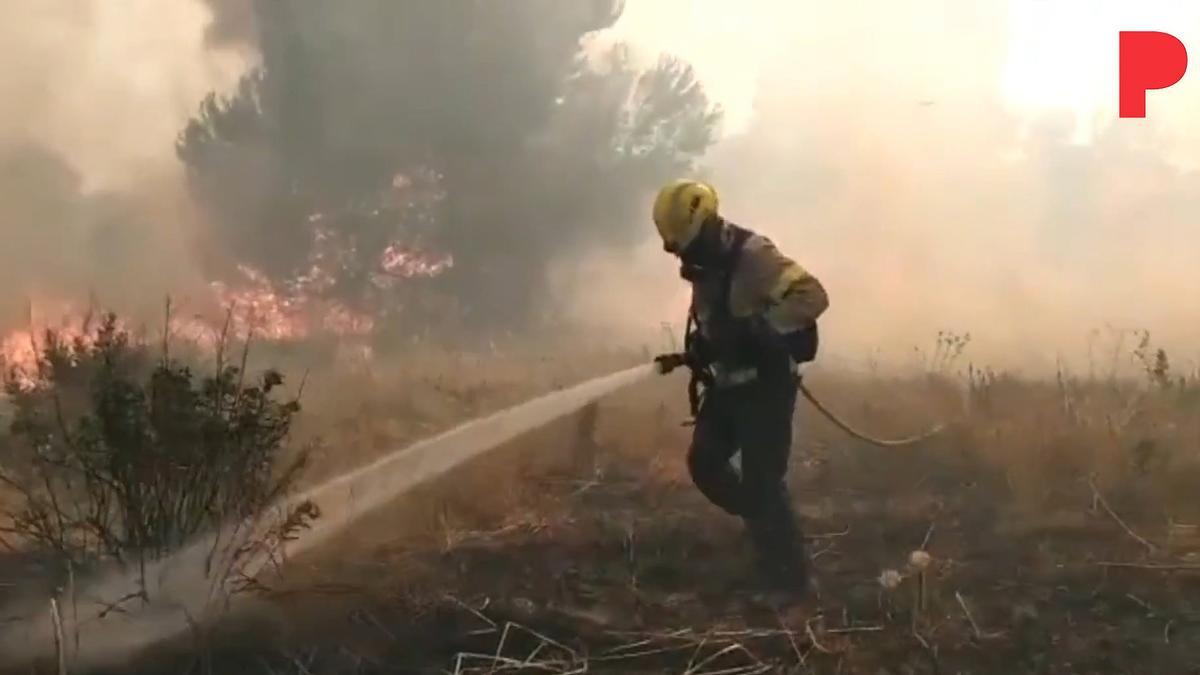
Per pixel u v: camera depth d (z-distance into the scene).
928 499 5.73
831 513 5.50
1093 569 4.69
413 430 7.14
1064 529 5.23
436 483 5.77
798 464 6.45
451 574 4.54
